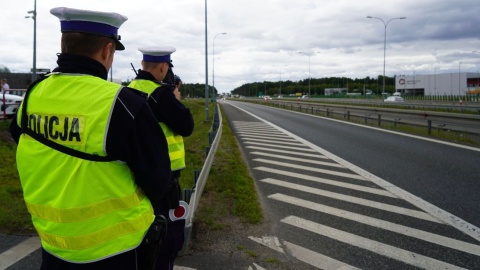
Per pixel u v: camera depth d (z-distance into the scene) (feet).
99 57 6.20
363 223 17.57
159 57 11.41
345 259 13.84
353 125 69.15
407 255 14.17
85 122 5.55
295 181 25.99
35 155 5.80
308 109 121.08
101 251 5.70
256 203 20.39
